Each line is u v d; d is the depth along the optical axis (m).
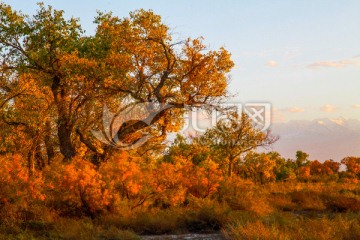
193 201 16.44
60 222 12.35
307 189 25.42
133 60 24.47
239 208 16.05
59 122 24.78
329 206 17.94
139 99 23.83
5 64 25.50
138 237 10.76
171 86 25.02
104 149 24.22
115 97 25.03
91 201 14.06
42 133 26.00
